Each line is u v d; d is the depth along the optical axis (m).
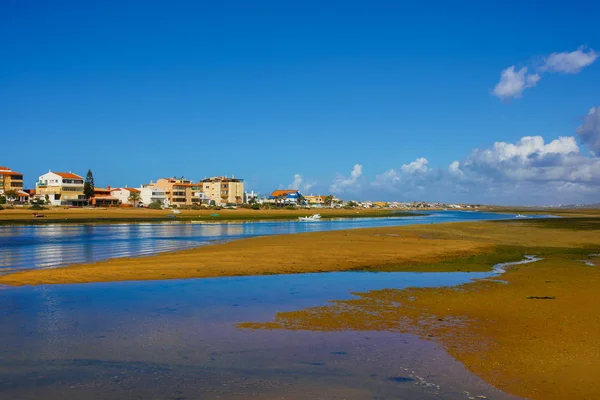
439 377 11.97
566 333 15.66
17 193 161.62
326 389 11.32
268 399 10.80
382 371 12.45
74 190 169.38
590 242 52.34
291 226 90.19
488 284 25.39
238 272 29.55
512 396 10.74
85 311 19.16
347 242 48.19
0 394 11.09
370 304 20.55
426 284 25.59
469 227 79.50
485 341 14.92
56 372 12.47
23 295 22.28
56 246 46.34
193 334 15.95
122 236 60.09
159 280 26.69
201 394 11.08
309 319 17.94
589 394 10.75
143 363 13.16
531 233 66.12
